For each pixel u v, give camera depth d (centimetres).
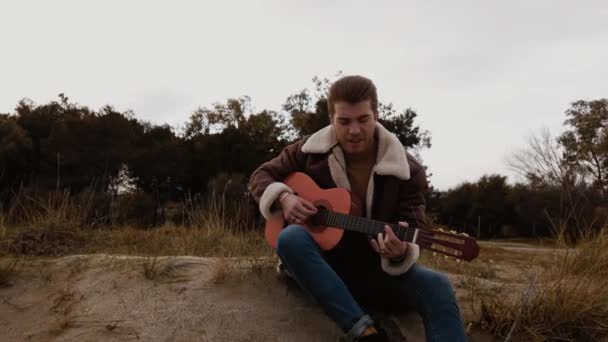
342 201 240
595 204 887
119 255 331
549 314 263
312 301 261
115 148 2145
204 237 420
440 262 407
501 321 261
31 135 2327
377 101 241
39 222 399
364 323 198
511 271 367
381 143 242
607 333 260
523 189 1705
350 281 246
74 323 249
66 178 2014
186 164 2277
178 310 254
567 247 336
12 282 288
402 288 224
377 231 226
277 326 245
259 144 2520
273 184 252
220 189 631
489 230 1866
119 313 254
